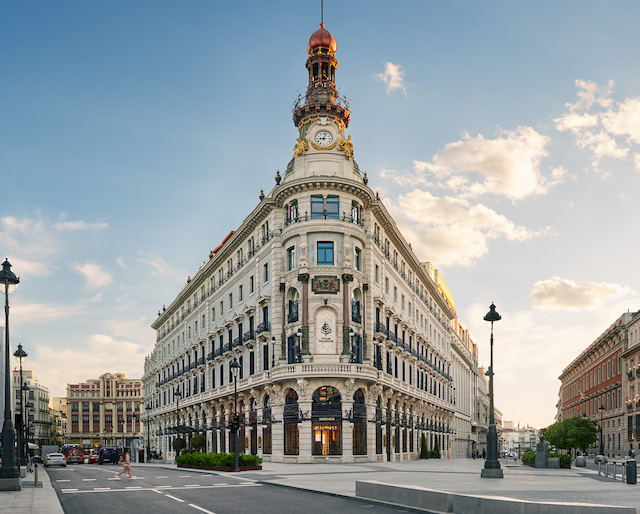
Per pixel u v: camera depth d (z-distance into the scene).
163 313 99.62
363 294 52.19
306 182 50.69
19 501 19.73
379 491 18.97
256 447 55.62
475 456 109.12
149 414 109.38
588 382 110.25
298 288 50.25
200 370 75.06
